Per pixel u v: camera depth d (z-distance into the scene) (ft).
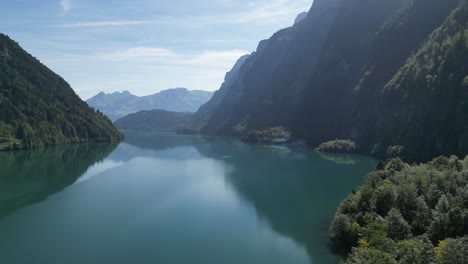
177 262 166.40
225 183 337.52
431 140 443.73
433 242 145.48
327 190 312.71
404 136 494.59
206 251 179.11
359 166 448.65
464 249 111.96
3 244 182.50
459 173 204.23
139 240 191.52
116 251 176.86
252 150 636.07
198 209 249.96
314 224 220.43
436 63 476.54
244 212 244.42
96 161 457.68
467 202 162.71
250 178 364.58
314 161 493.77
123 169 400.67
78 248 179.22
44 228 205.57
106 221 219.41
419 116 473.67
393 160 277.23
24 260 165.07
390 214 160.56
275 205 263.08
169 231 205.57
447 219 148.15
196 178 358.02
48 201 260.01
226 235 201.26
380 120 587.68
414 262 116.78
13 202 255.91
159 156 526.16
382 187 190.49
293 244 188.03
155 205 256.11
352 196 209.56
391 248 135.33
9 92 617.62
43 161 440.45
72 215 229.25
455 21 508.94
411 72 521.65
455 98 428.56
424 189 189.67
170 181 339.36
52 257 168.76
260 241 192.03
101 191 293.23
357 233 171.01
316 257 171.42
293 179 362.33
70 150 565.53
